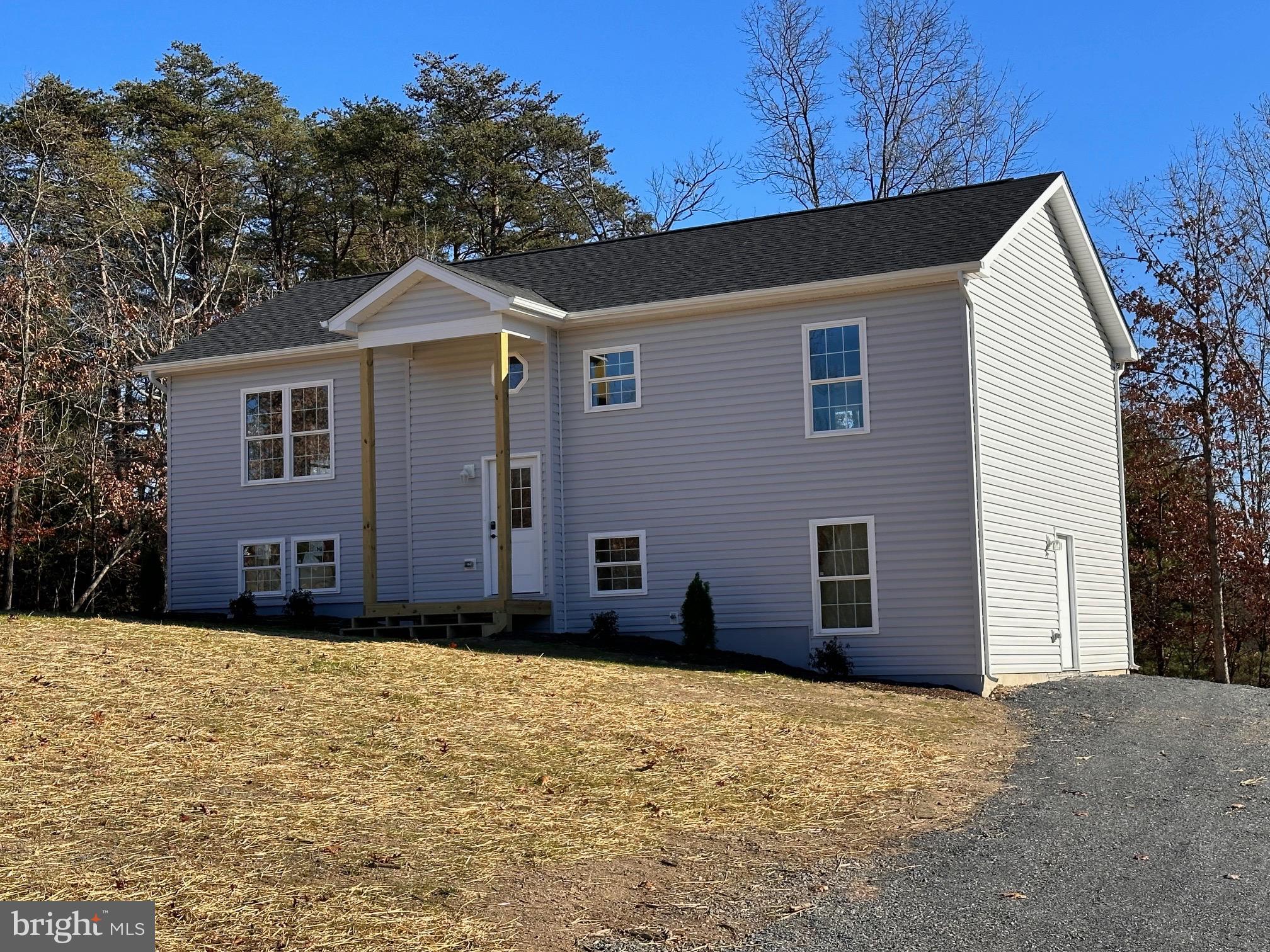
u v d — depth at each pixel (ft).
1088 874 28.04
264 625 70.54
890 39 132.36
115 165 129.18
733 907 26.03
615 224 156.66
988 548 61.46
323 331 77.15
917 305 61.93
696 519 65.98
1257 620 103.65
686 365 66.69
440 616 67.77
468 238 152.46
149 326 117.91
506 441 65.46
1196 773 40.47
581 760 37.40
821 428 63.72
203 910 23.89
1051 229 73.61
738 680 54.80
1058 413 72.28
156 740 35.65
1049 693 60.03
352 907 24.66
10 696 39.22
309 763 34.65
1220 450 98.37
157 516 107.14
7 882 24.66
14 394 96.43
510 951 23.25
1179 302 100.53
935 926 24.49
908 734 45.83
